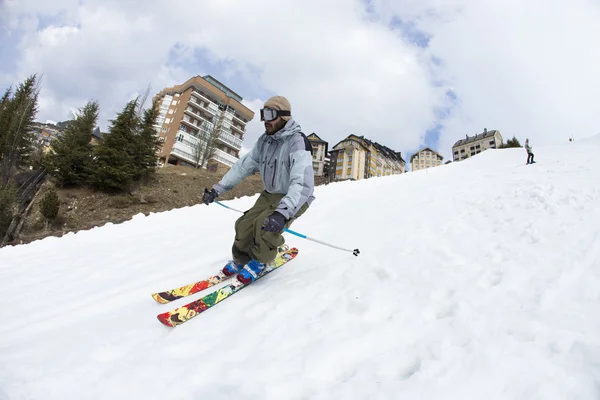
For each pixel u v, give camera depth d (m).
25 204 19.09
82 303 2.71
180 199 22.81
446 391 1.41
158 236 5.60
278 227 2.40
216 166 43.94
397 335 1.95
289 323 2.17
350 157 64.31
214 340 2.02
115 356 1.85
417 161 98.56
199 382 1.60
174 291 2.77
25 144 25.09
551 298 2.12
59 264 4.03
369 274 2.87
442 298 2.33
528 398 1.34
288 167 2.81
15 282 3.34
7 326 2.32
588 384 1.36
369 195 8.70
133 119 23.89
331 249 3.86
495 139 85.88
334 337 1.93
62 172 20.97
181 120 51.03
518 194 5.21
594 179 5.71
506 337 1.75
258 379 1.60
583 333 1.70
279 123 2.81
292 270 3.23
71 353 1.85
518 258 2.86
